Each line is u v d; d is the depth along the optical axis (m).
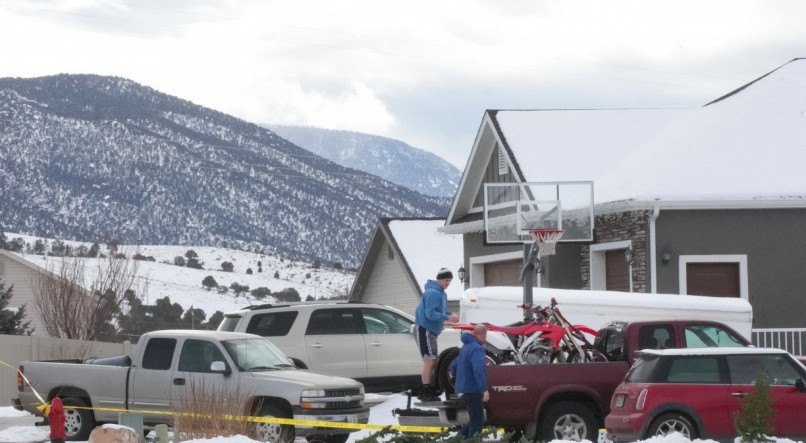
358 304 36.53
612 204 41.41
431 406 27.22
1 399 48.75
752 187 41.66
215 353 30.06
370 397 39.53
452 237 72.25
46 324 75.12
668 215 41.56
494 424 26.41
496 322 34.25
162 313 96.19
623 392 25.31
